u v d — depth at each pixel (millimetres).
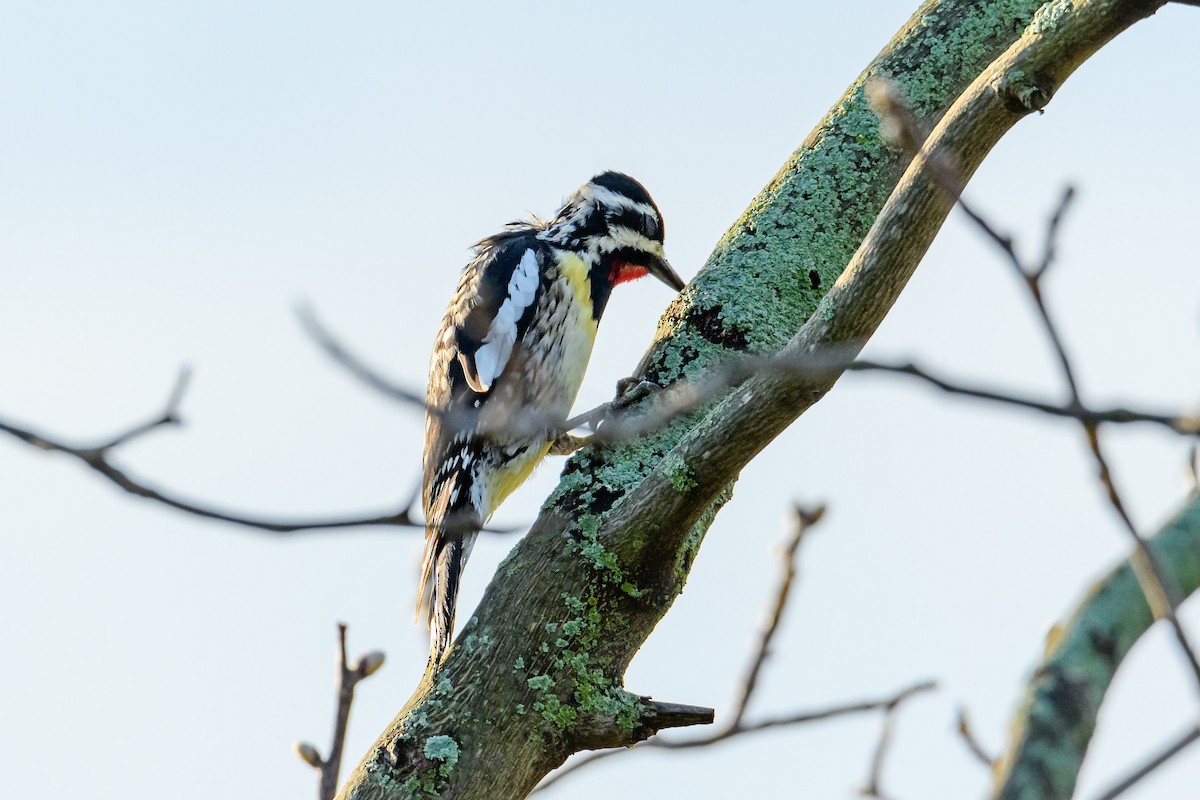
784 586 6309
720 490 8391
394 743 8133
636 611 8508
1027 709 4480
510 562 8680
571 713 8258
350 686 6852
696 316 9789
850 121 10344
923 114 10227
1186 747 4188
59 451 4973
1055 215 4395
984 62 10398
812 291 9891
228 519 5066
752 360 5727
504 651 8344
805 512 6320
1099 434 4344
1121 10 7203
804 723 6215
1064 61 7375
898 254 7609
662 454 9133
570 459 9141
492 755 8133
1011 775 4367
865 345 7805
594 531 8586
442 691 8273
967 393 4477
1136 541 4305
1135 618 4586
